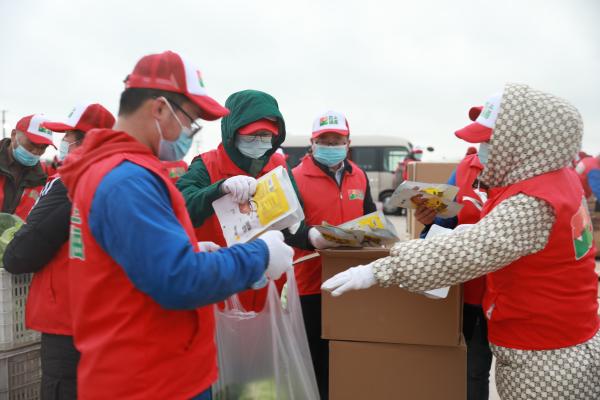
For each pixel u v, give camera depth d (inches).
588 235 63.9
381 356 72.7
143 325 46.2
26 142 135.0
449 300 70.0
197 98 51.3
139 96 50.2
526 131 60.0
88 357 46.9
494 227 58.1
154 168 48.0
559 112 59.6
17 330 78.8
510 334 63.9
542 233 58.8
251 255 49.9
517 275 62.0
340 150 113.5
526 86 63.2
